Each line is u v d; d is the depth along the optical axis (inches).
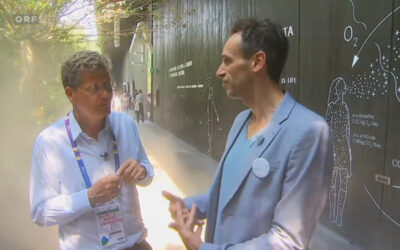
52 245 130.2
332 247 150.1
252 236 52.1
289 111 52.1
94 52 70.3
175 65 511.2
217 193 60.6
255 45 53.2
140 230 75.3
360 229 148.3
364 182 144.9
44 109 162.9
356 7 146.9
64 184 69.6
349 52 151.8
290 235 47.3
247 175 52.9
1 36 177.3
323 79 169.6
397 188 128.6
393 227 130.6
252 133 56.9
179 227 56.5
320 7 170.6
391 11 129.1
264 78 54.7
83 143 71.4
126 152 76.1
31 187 70.3
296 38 191.5
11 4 167.3
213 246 52.2
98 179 70.6
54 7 174.9
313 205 48.7
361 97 145.5
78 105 69.6
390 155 131.3
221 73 57.2
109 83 70.4
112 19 218.4
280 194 50.6
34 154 71.2
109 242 69.6
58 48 197.3
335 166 162.9
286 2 201.3
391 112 130.4
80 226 69.4
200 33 377.4
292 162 49.3
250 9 251.0
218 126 323.9
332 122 163.5
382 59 133.6
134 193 75.0
